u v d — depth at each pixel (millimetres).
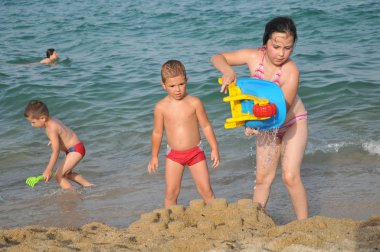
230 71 9859
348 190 12938
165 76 11500
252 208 10281
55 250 8883
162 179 14859
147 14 45688
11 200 14133
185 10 45406
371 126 17406
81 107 22375
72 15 49562
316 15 37188
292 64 9992
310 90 21562
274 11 40188
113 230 10203
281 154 10484
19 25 46531
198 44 33062
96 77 26984
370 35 30844
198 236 9180
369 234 8930
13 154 17859
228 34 34875
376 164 14547
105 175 15641
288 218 11719
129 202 13383
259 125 9727
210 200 11430
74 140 15250
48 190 14812
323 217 9734
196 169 11906
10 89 25422
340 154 15461
